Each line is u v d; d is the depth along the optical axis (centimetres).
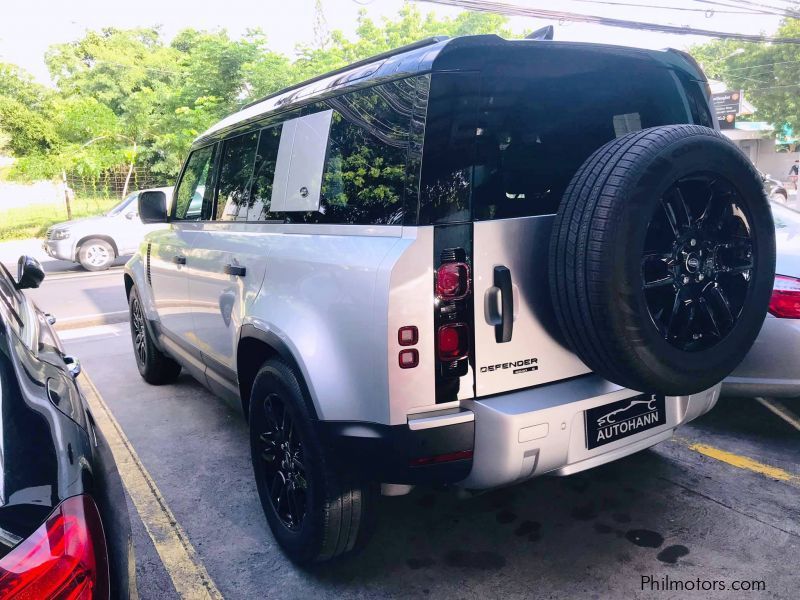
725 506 319
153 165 2675
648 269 231
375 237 237
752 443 390
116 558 167
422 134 221
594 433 246
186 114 2247
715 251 241
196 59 2323
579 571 273
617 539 295
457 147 223
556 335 247
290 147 302
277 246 289
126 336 759
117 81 3206
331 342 243
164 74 3083
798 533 293
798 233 426
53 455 168
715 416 434
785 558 275
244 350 318
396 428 224
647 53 262
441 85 221
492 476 229
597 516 315
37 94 2569
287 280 273
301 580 278
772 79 3061
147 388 552
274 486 297
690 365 231
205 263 367
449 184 223
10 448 162
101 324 834
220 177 386
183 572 288
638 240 213
